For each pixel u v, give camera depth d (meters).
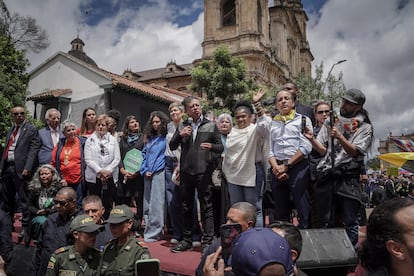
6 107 12.87
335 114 4.38
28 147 6.59
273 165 4.46
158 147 6.18
